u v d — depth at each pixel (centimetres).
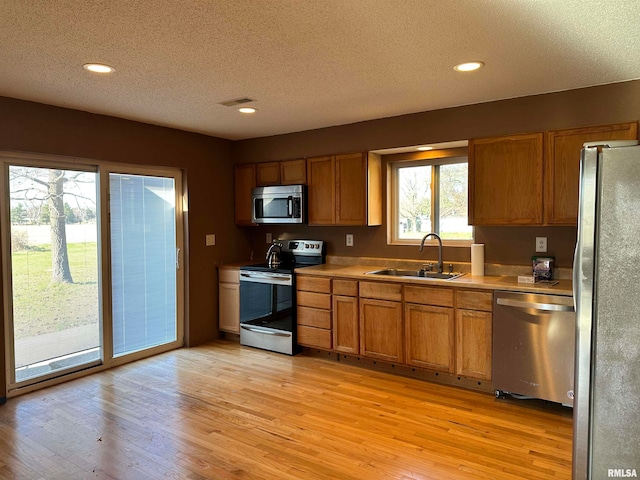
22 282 356
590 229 160
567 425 294
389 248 455
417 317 370
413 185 447
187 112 394
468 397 341
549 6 199
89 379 386
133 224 437
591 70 286
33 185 362
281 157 497
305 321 441
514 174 350
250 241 557
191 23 216
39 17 207
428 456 258
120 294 426
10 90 322
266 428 294
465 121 374
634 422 158
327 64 275
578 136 323
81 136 384
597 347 161
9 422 305
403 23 217
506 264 383
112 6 197
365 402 334
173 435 285
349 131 443
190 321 486
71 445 273
